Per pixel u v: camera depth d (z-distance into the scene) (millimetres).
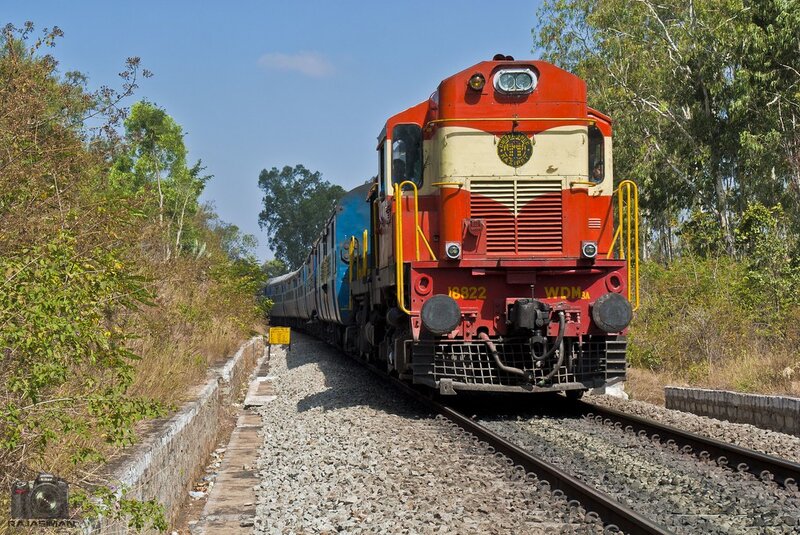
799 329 15484
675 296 18641
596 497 5988
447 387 10242
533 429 9852
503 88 10750
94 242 6473
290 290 41969
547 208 10688
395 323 11969
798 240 21328
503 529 5648
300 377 17703
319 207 100188
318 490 7078
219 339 17891
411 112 11617
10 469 4727
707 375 15047
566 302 10547
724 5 30047
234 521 6402
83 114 9086
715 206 32469
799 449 8500
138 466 5531
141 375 8766
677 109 33062
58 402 5086
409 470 7574
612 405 11812
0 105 6707
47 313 4535
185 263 15047
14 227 5617
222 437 11523
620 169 33625
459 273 10539
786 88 27906
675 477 7168
